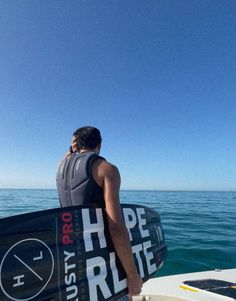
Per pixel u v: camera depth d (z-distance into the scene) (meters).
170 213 19.94
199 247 8.48
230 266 6.73
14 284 1.58
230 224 13.95
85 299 1.80
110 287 1.91
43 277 1.68
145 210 2.66
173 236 10.38
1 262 1.57
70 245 1.84
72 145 2.29
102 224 2.01
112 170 1.94
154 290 3.33
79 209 1.94
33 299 1.61
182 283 3.51
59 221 1.85
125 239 1.86
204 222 14.70
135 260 2.25
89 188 1.98
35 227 1.75
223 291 3.23
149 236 2.51
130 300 2.16
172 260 7.15
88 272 1.86
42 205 28.39
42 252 1.72
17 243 1.66
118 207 1.90
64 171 2.18
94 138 2.20
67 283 1.76
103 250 1.97
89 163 1.99
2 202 33.03
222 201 40.22
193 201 38.88
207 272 4.00
